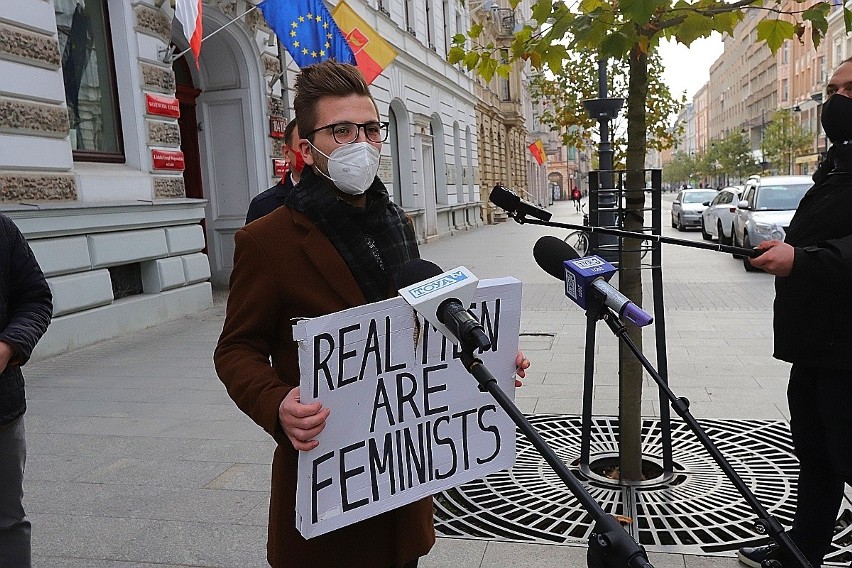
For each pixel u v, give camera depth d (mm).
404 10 19859
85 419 5027
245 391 1684
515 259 15586
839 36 49031
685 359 6215
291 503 1817
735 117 102438
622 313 1898
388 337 1705
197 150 11742
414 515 1889
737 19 3412
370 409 1703
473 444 1875
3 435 2342
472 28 4285
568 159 80188
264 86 11570
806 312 2355
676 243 2357
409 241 1958
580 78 15680
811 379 2498
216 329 8289
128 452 4355
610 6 3203
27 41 6910
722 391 5227
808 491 2641
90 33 8211
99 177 7809
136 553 3107
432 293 1496
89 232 7570
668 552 3023
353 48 11883
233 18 10750
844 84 2299
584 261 2076
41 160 7059
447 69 24297
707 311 8609
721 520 3299
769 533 1632
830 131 2336
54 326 7059
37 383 6039
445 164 24234
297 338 1580
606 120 12477
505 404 1378
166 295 8844
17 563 2404
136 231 8359
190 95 11414
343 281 1761
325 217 1771
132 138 8586
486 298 1853
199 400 5449
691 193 24250
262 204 3920
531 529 3297
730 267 13133
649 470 3908
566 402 5109
